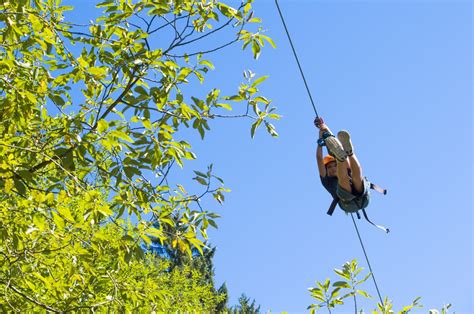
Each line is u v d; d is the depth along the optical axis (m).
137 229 7.04
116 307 7.76
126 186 6.89
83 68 6.87
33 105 6.79
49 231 6.80
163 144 6.64
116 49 7.04
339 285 6.39
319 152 8.77
